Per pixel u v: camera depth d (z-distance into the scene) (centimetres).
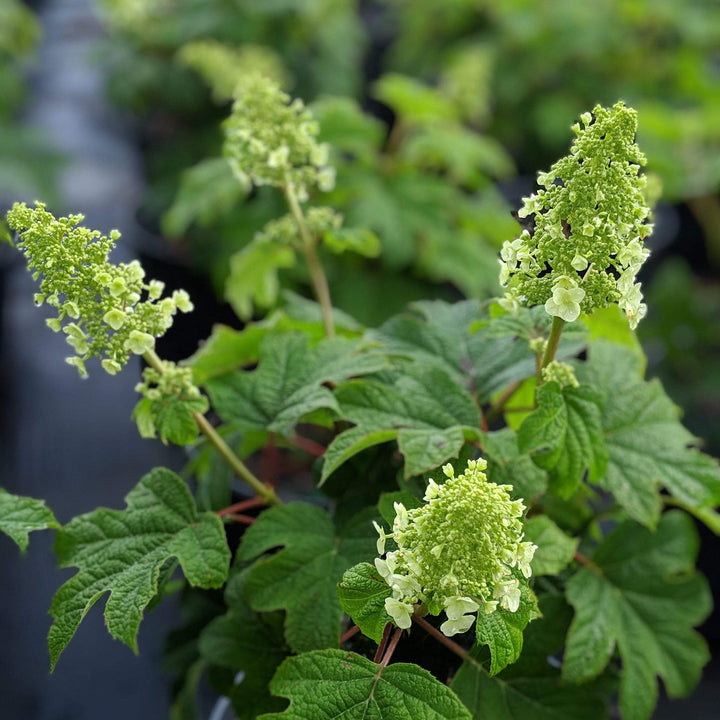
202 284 203
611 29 231
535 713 86
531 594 76
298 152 96
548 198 75
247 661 91
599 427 81
